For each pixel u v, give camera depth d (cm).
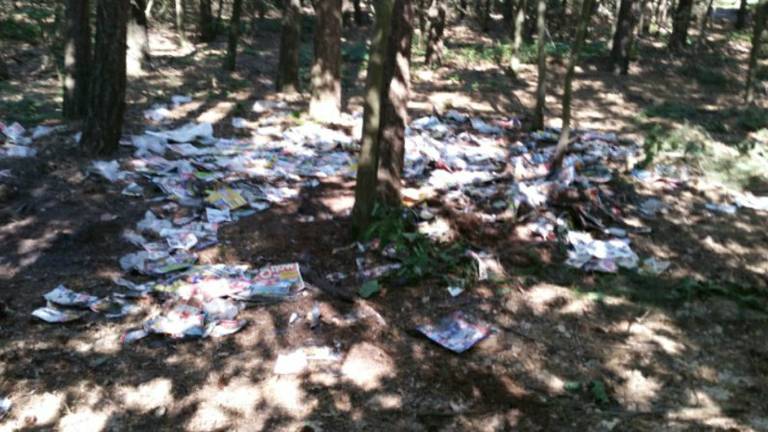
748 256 639
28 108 1022
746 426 387
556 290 548
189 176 749
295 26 1288
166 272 540
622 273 587
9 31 1808
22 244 575
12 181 701
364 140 587
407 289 538
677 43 2155
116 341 448
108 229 611
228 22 2606
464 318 497
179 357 436
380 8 543
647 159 888
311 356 441
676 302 540
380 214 611
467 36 2589
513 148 973
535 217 668
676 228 698
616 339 485
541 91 1082
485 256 586
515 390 419
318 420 384
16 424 369
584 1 768
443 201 715
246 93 1295
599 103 1416
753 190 846
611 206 734
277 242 610
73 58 951
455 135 1047
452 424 385
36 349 432
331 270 564
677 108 1340
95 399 392
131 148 837
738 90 1614
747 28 2784
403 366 438
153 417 382
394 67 617
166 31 2450
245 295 507
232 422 380
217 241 606
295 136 975
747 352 473
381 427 381
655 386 431
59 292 497
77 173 736
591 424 387
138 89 1246
